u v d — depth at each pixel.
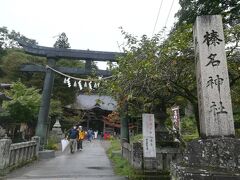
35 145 16.08
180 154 9.77
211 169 4.39
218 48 5.52
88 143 35.97
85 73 18.50
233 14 10.01
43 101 18.09
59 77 38.22
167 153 9.80
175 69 8.33
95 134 49.22
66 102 43.16
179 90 9.12
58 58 18.81
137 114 11.41
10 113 19.00
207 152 4.77
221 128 5.08
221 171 4.26
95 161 16.06
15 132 21.55
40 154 16.91
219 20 5.65
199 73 5.61
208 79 5.37
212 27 5.63
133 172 9.61
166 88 8.92
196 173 4.18
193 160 4.84
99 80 10.61
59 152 21.67
